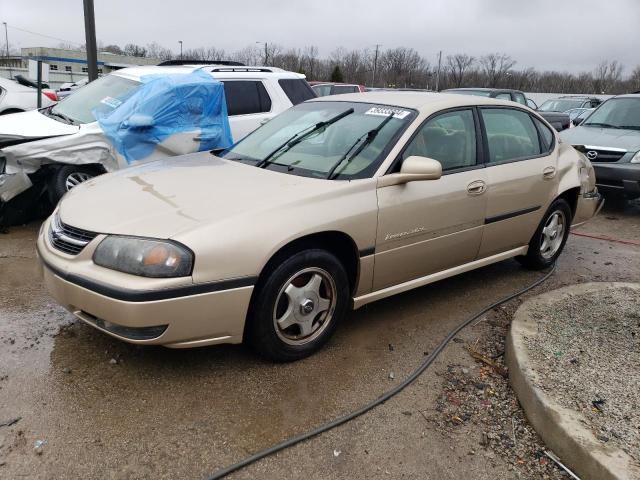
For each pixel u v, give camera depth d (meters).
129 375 3.16
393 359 3.51
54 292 3.12
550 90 70.62
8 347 3.40
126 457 2.53
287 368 3.33
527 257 5.14
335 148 3.83
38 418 2.75
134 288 2.73
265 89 7.14
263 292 3.08
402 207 3.61
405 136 3.76
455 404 3.07
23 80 11.43
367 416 2.92
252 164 3.94
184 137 6.00
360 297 3.66
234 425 2.79
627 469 2.37
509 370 3.32
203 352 3.45
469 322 4.07
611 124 8.88
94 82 7.14
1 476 2.37
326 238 3.38
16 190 5.52
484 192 4.18
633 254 6.06
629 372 3.12
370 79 70.25
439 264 4.08
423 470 2.56
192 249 2.79
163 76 6.35
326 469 2.54
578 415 2.71
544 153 4.95
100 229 2.94
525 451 2.72
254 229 2.97
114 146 5.74
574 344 3.40
